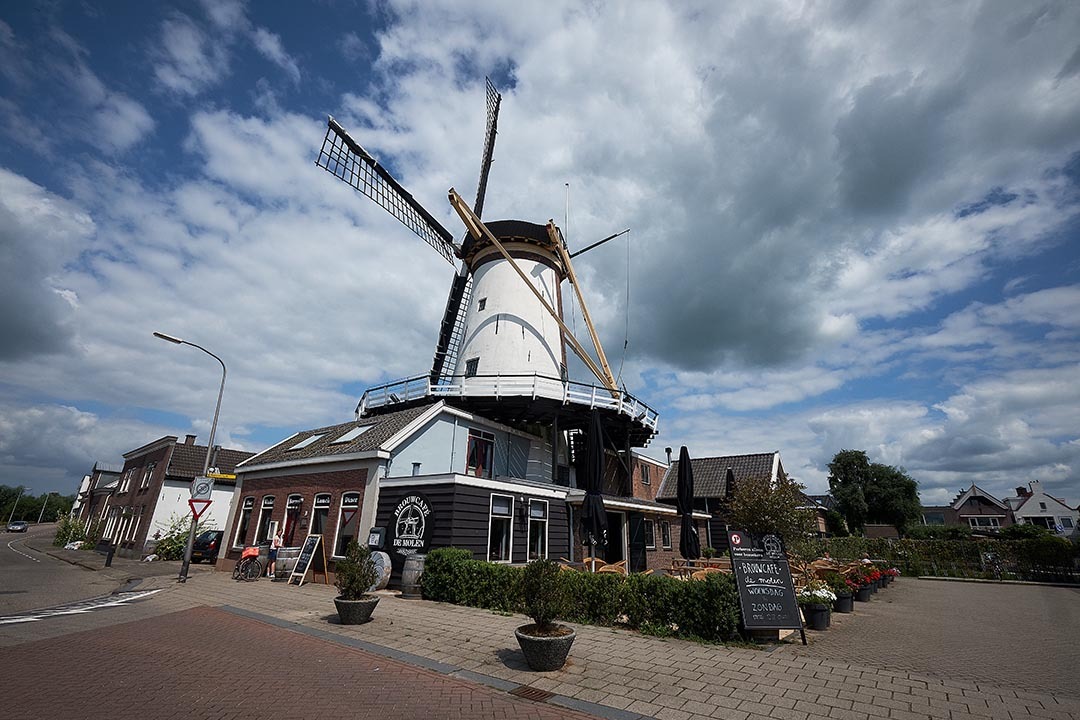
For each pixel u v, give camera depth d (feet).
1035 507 231.91
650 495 102.01
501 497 53.88
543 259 85.81
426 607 40.73
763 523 55.36
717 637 30.73
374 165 80.84
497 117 105.09
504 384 66.44
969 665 26.71
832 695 21.61
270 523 65.26
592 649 28.76
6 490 366.63
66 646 27.43
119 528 116.06
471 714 19.31
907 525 151.23
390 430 59.31
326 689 21.63
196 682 22.00
